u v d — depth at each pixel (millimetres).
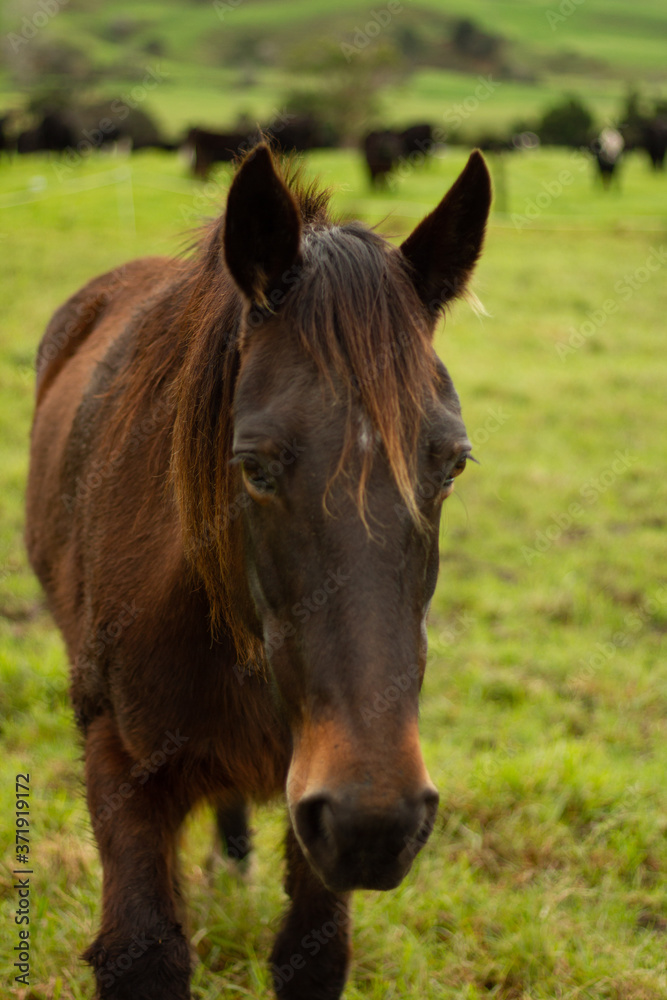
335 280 1571
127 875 1910
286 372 1535
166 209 16922
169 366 2113
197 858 3027
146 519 2109
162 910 1886
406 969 2512
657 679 4230
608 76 82250
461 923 2709
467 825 3170
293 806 1509
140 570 2072
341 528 1447
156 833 1991
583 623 4770
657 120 30188
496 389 8211
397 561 1462
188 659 1973
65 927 2541
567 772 3363
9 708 3729
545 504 6043
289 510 1498
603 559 5418
